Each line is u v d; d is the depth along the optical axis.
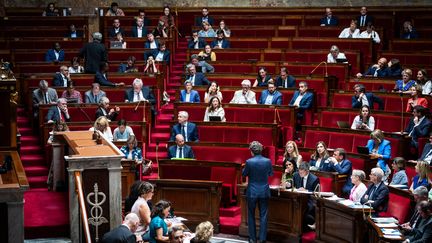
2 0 44.72
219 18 41.69
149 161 25.23
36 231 20.12
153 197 22.86
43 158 26.75
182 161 23.66
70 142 19.91
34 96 28.97
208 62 34.25
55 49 35.97
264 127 26.83
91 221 17.45
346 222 19.89
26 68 33.97
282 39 37.28
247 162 21.34
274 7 43.75
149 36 36.53
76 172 17.25
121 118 28.52
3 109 20.12
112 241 15.27
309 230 21.94
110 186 17.52
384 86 30.77
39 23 40.88
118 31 38.91
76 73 31.50
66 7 44.47
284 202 21.81
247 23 41.50
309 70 33.19
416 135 25.38
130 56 33.66
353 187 20.91
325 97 30.81
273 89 29.17
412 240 17.36
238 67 34.00
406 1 44.62
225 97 30.61
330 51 33.97
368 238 19.45
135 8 43.81
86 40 38.06
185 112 26.78
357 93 28.34
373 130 25.56
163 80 32.31
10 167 17.97
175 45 39.56
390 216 19.78
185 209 22.70
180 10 43.69
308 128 26.59
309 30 38.84
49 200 22.52
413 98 27.47
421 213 17.22
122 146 25.27
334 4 45.25
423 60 34.47
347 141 25.64
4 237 16.36
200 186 22.48
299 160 22.44
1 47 37.44
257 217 22.45
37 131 28.62
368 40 36.09
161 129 29.83
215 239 21.97
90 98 29.14
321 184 22.03
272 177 23.03
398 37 40.62
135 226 15.84
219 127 27.16
